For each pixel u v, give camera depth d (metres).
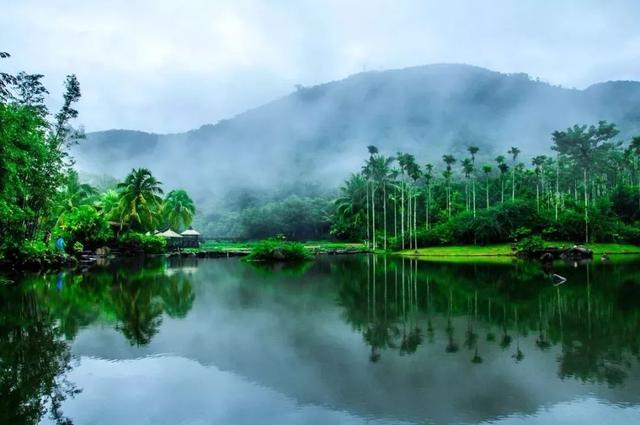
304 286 23.72
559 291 20.66
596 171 81.12
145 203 54.50
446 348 11.23
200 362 10.49
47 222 38.62
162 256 54.03
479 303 17.64
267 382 9.10
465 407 7.70
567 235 54.53
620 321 14.07
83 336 13.04
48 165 31.42
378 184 67.38
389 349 11.23
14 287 23.67
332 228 83.81
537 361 10.09
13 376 9.70
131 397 8.46
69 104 33.84
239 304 18.14
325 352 11.08
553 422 7.10
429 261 42.81
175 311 16.72
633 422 7.07
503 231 54.81
